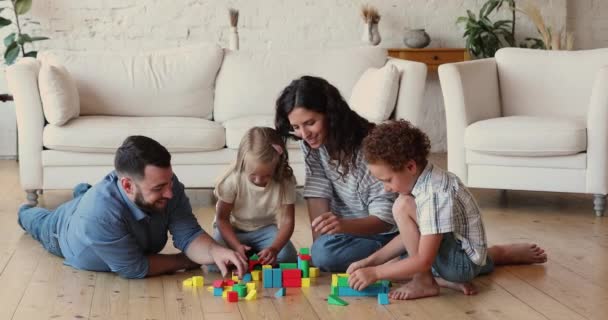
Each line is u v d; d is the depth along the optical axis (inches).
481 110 171.2
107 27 235.6
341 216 115.8
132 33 236.8
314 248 112.0
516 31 251.3
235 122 171.9
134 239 108.9
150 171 102.5
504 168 161.3
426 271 102.0
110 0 234.8
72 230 112.0
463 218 98.3
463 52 239.5
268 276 106.3
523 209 164.6
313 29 242.7
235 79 187.6
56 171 166.2
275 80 187.0
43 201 176.4
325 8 242.4
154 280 110.3
